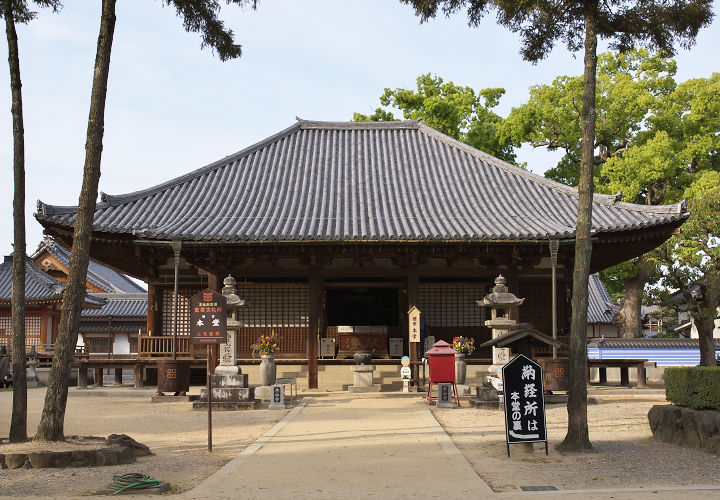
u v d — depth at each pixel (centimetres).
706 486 880
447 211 2586
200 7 1434
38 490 878
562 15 1349
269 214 2564
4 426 1575
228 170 2972
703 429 1170
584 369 1188
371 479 926
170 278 2662
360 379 2300
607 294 4944
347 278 2569
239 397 1845
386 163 3059
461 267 2480
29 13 1359
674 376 1314
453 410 1755
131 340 5175
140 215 2541
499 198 2719
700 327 3052
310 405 1923
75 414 1770
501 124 4250
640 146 3644
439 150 3169
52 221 2338
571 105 3844
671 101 3709
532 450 1138
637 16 1328
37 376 3375
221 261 2458
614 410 1752
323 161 3080
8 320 4225
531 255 2458
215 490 865
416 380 2348
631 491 848
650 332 5934
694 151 3538
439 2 1380
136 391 2338
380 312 3058
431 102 4388
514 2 1313
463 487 873
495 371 1928
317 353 2408
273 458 1084
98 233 2436
